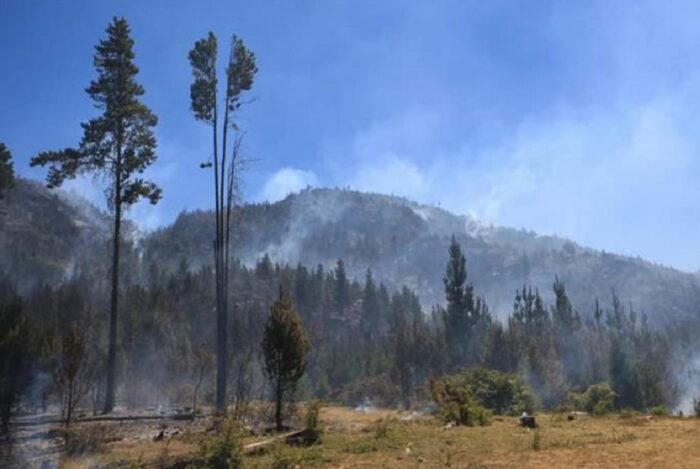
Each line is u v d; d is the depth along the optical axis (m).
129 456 13.39
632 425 19.30
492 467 11.38
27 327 19.02
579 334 65.25
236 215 30.23
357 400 49.59
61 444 14.84
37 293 72.94
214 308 77.44
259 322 66.75
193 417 22.59
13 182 33.12
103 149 29.27
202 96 28.30
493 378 30.61
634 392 45.44
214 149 28.44
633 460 11.76
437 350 58.00
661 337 86.38
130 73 30.39
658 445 13.62
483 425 20.19
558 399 41.72
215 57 28.81
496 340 53.16
